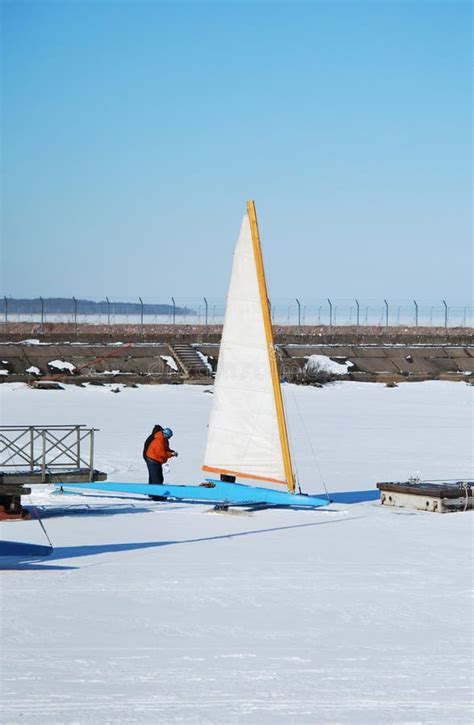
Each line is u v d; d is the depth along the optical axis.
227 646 12.91
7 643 12.94
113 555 18.84
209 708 10.59
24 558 18.50
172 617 14.32
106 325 107.69
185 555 18.88
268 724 10.16
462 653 12.70
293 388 72.75
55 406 55.34
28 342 81.81
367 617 14.42
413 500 25.25
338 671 11.91
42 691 11.05
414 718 10.38
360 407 59.38
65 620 14.09
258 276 25.70
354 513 24.50
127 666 12.01
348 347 88.88
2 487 23.05
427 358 89.31
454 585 16.47
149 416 50.38
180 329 106.94
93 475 23.94
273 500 25.17
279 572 17.38
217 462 26.06
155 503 26.12
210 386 72.25
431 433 44.69
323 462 34.41
